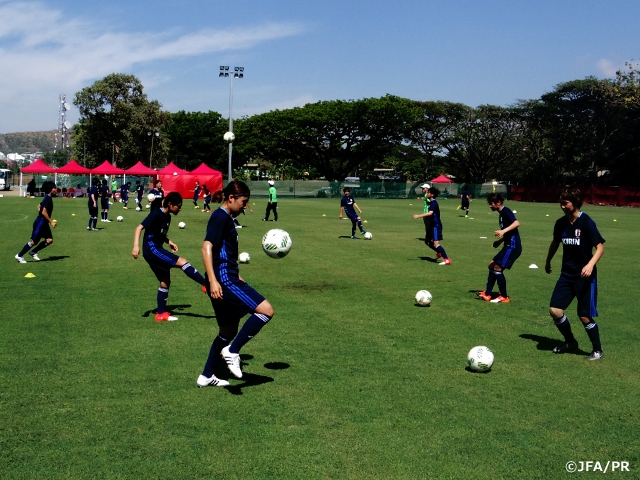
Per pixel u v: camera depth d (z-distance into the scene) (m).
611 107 61.56
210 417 4.87
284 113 66.62
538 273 13.21
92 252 15.17
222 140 88.75
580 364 6.58
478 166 76.00
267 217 27.39
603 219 35.28
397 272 12.96
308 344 7.14
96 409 4.99
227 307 5.51
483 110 71.44
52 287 10.45
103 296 9.77
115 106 68.75
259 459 4.16
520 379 6.02
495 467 4.14
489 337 7.64
